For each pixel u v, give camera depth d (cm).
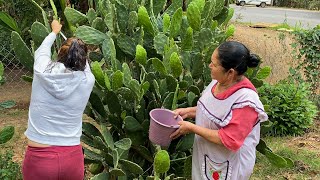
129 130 311
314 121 652
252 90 260
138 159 338
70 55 273
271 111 579
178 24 323
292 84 620
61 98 271
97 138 301
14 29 432
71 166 281
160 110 294
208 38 323
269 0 2955
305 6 2894
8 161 406
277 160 334
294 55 685
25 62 320
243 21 1902
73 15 352
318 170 482
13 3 666
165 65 309
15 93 712
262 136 585
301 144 562
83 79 278
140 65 312
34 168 277
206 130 263
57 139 275
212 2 349
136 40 331
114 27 332
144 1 353
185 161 309
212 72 260
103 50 326
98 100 317
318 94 688
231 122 255
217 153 271
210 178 277
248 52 256
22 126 578
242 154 269
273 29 1509
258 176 466
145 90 302
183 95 314
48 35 298
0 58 746
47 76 267
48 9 685
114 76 295
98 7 367
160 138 279
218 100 263
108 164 317
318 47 653
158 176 277
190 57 329
